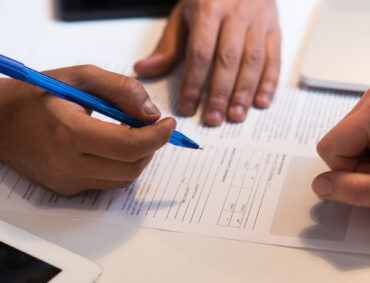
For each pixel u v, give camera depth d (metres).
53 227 0.50
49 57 0.72
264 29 0.69
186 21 0.73
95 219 0.50
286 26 0.78
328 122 0.60
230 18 0.67
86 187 0.52
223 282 0.44
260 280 0.44
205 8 0.67
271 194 0.51
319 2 0.82
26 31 0.77
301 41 0.75
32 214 0.51
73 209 0.51
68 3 0.80
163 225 0.49
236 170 0.54
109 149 0.47
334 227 0.48
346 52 0.68
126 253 0.47
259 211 0.50
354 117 0.48
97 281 0.45
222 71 0.63
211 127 0.61
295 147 0.56
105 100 0.51
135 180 0.54
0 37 0.76
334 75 0.65
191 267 0.45
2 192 0.53
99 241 0.48
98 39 0.76
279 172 0.54
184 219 0.50
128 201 0.52
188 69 0.64
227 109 0.63
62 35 0.77
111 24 0.79
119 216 0.50
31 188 0.54
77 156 0.49
